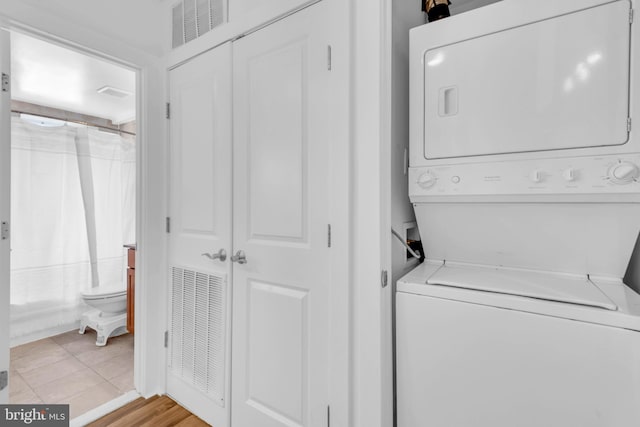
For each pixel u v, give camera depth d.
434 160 1.14
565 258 1.06
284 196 1.30
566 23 0.93
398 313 1.04
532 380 0.84
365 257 1.08
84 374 2.11
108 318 2.72
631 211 0.92
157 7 1.85
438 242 1.29
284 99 1.30
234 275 1.49
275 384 1.33
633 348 0.72
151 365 1.83
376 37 1.05
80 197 2.98
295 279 1.27
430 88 1.14
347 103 1.10
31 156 2.71
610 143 0.88
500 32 1.02
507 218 1.11
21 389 1.93
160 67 1.85
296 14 1.25
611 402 0.75
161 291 1.87
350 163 1.10
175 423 1.60
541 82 0.96
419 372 1.00
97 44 1.57
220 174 1.55
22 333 2.63
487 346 0.90
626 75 0.86
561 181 0.95
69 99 2.92
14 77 2.46
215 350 1.57
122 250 3.26
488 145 1.05
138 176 1.83
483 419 0.90
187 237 1.72
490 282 1.00
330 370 1.16
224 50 1.52
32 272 2.70
